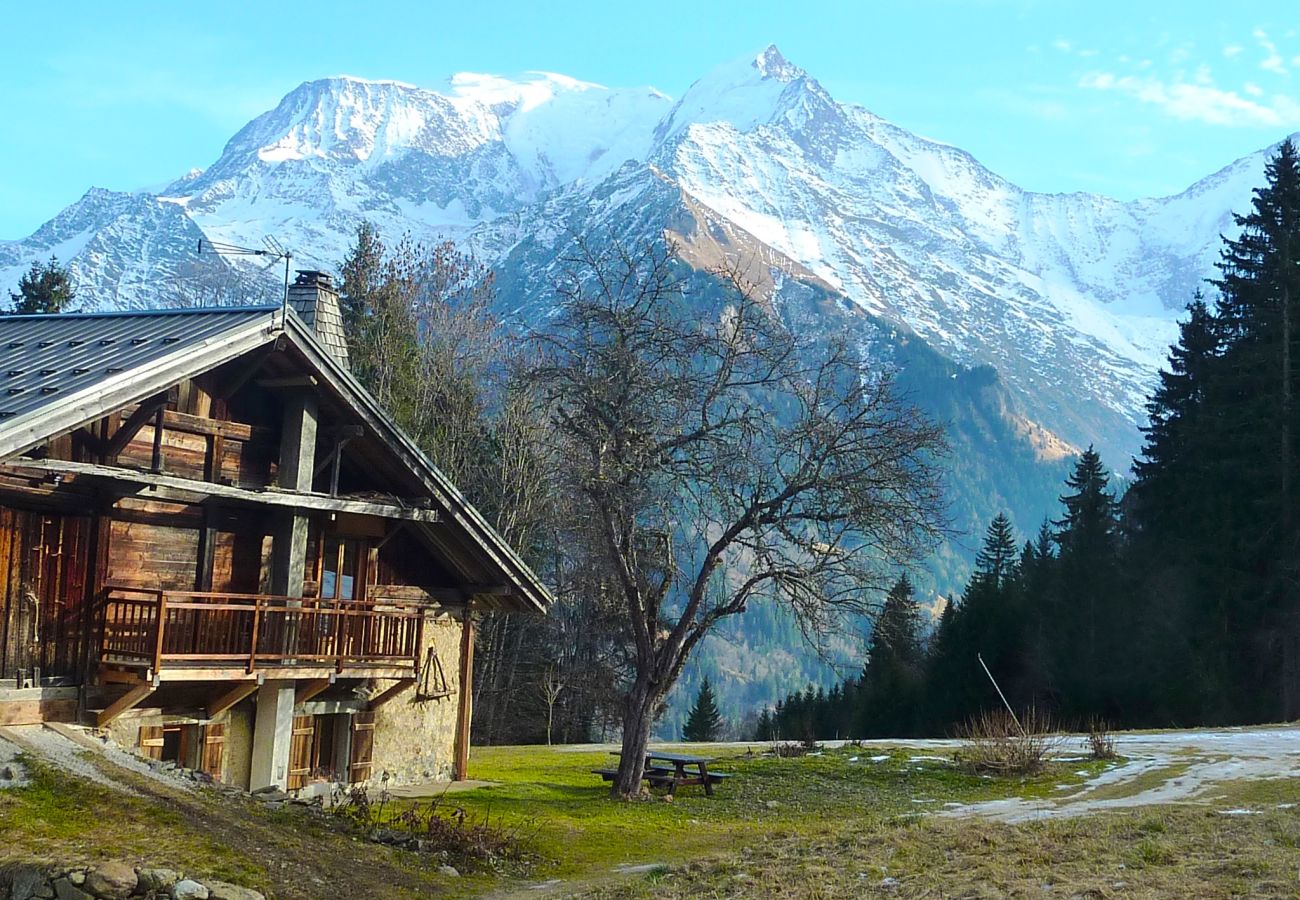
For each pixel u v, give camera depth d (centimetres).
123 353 1989
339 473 2427
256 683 2130
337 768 2461
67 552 1959
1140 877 1519
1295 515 5347
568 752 3897
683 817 2480
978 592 6975
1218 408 5725
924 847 1833
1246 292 5803
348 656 2297
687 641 2720
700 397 2644
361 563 2511
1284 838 1798
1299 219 5694
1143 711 5656
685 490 2720
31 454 1850
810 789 2905
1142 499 6328
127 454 2016
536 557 5331
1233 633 5416
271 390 2262
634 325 2659
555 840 2116
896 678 7288
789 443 2658
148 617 2061
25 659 1889
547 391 2727
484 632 5288
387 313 5331
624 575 2688
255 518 2278
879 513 2588
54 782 1659
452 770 2756
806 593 2631
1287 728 4131
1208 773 2881
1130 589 5900
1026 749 3114
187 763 2142
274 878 1533
